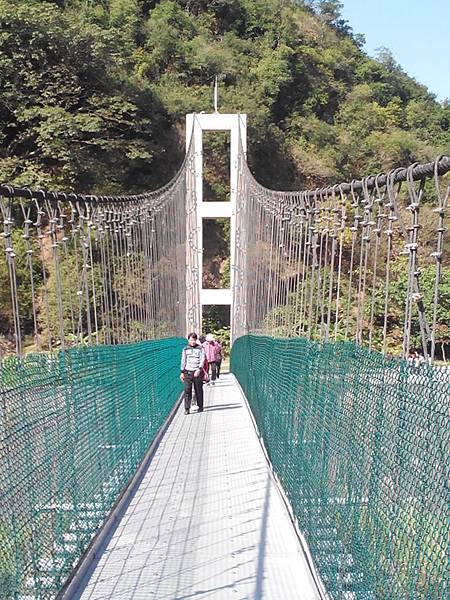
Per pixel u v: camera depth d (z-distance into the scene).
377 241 2.48
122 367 4.89
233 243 17.38
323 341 3.35
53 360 3.05
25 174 18.38
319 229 4.02
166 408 7.95
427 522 1.72
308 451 3.50
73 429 3.35
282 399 4.69
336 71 36.38
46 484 2.85
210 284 25.16
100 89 23.38
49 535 2.87
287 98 32.88
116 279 5.52
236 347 13.58
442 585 1.60
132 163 24.94
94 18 32.91
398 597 1.93
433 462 1.68
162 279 8.98
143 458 5.62
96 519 3.76
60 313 3.38
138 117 25.12
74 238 4.00
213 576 3.31
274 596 3.08
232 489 4.89
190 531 3.97
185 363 8.75
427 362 1.82
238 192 14.53
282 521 4.13
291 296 5.04
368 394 2.33
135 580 3.25
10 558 2.39
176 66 32.91
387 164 24.50
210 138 27.97
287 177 28.64
